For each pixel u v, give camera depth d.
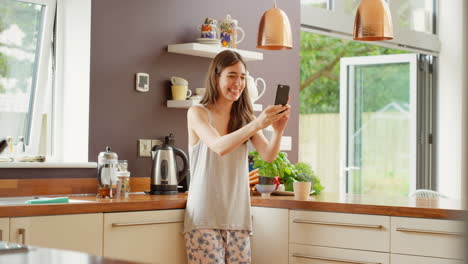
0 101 3.36
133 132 3.53
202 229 2.86
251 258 3.17
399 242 2.68
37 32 3.48
